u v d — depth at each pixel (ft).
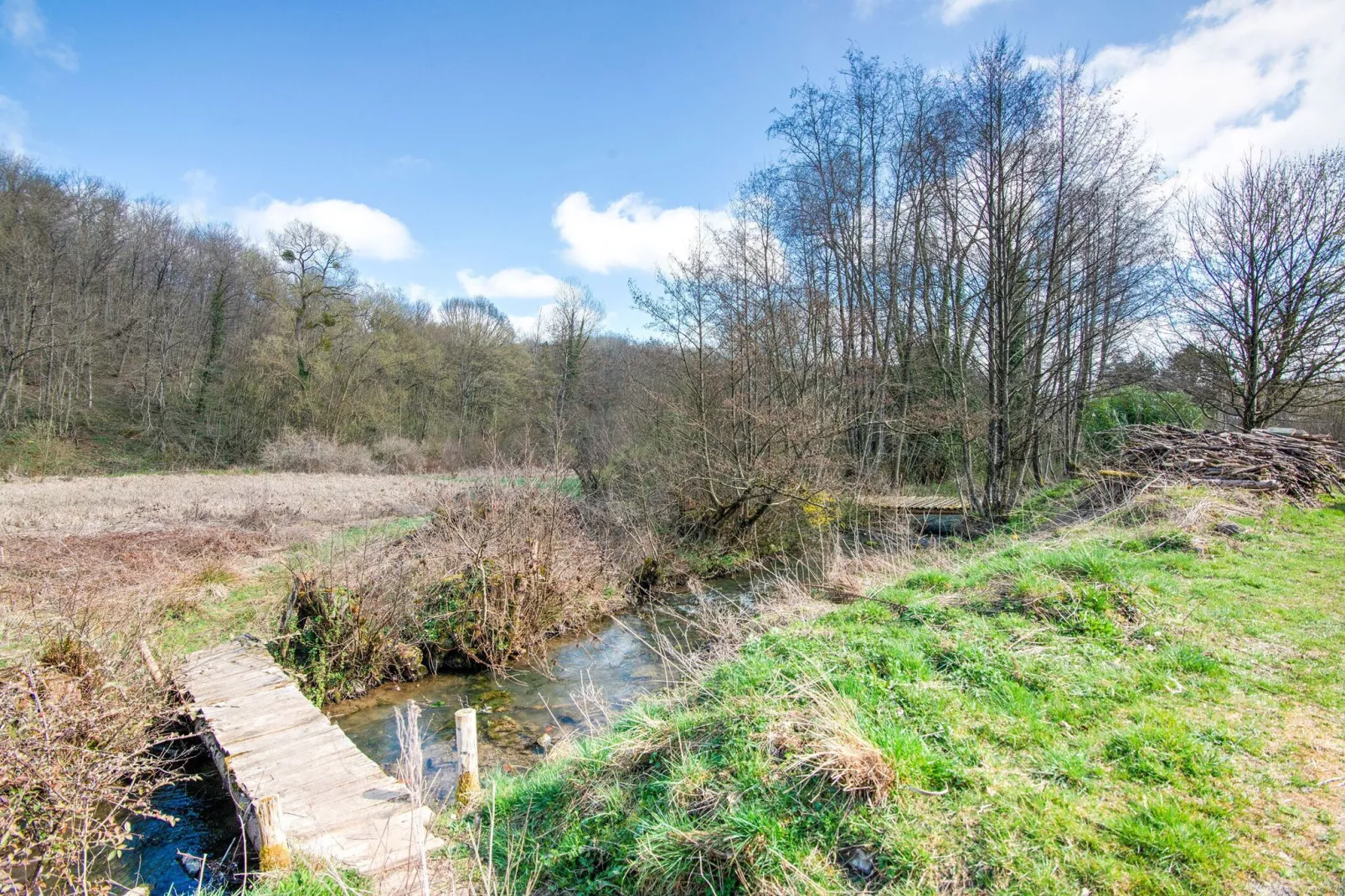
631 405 74.95
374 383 126.72
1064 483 54.95
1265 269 53.06
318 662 28.84
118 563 38.06
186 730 23.82
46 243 106.63
